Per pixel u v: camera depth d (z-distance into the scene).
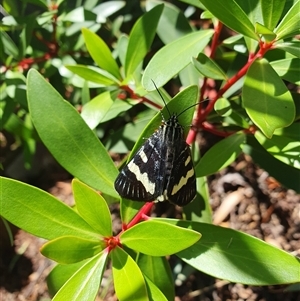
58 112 0.08
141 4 0.14
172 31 0.11
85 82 0.10
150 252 0.07
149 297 0.07
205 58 0.08
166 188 0.08
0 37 0.11
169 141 0.08
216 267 0.08
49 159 0.14
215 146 0.09
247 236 0.08
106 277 0.12
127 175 0.08
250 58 0.08
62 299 0.07
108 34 0.13
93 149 0.08
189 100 0.08
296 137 0.09
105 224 0.08
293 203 0.12
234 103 0.10
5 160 0.14
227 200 0.13
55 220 0.07
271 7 0.07
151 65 0.08
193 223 0.08
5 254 0.13
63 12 0.11
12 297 0.12
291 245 0.12
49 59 0.12
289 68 0.08
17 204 0.07
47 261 0.13
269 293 0.11
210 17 0.09
